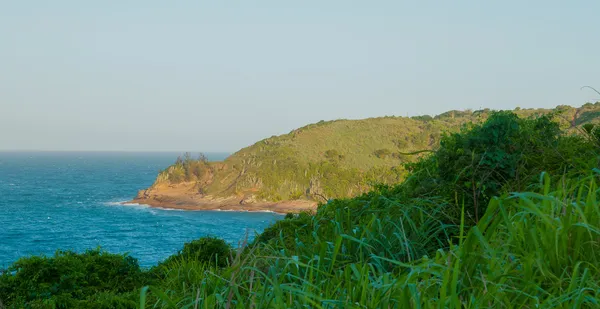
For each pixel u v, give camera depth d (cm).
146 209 16212
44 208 15750
